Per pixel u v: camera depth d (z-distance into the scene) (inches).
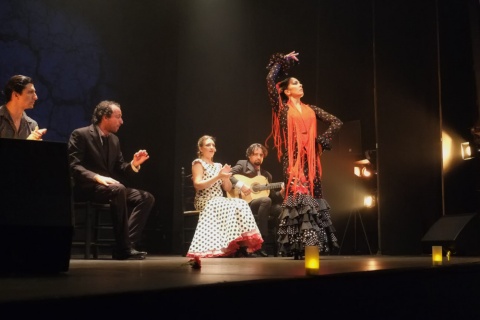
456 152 185.6
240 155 247.8
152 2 253.3
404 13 201.8
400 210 194.4
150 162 245.0
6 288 48.4
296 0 241.1
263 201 198.1
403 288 77.4
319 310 62.5
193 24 257.1
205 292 48.8
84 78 230.5
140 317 43.2
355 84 219.3
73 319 38.7
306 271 68.5
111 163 156.6
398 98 199.2
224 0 256.7
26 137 140.9
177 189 244.7
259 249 186.5
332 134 148.4
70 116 225.8
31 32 217.2
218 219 168.9
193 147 251.6
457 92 188.4
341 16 225.3
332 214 219.9
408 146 196.5
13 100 138.8
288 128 144.2
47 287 49.3
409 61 199.5
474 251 167.0
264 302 55.1
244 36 252.5
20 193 73.0
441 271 85.7
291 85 149.0
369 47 216.4
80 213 178.4
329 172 221.1
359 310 69.1
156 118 248.4
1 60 209.2
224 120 251.6
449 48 190.5
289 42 241.6
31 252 72.4
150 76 249.1
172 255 205.3
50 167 75.7
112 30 240.2
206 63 256.4
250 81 249.1
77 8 230.5
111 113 155.7
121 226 144.5
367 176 208.7
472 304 92.9
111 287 47.8
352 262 107.2
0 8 210.1
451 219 174.1
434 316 83.0
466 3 190.4
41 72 219.0
